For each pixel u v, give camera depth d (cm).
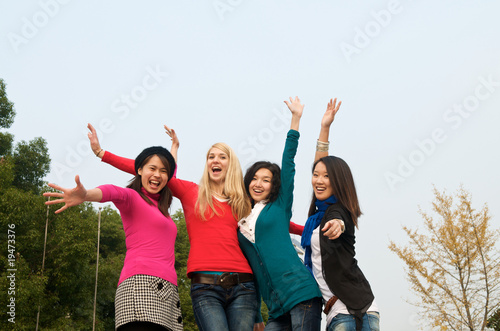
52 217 2023
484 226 1436
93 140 409
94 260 2847
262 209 382
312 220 379
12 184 2298
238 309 356
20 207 1769
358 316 330
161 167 369
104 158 407
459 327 1408
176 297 343
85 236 2039
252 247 368
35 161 2355
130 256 338
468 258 1422
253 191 399
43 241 1972
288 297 344
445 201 1497
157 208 363
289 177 393
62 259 1952
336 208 361
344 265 343
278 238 366
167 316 326
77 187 306
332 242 347
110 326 2778
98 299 2644
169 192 382
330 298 345
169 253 350
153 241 343
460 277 1438
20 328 1628
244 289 362
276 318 358
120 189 342
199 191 384
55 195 306
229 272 360
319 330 343
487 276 1412
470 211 1466
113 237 3231
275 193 396
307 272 356
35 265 1970
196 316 357
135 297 320
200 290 356
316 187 382
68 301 2116
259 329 390
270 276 355
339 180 367
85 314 2470
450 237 1443
